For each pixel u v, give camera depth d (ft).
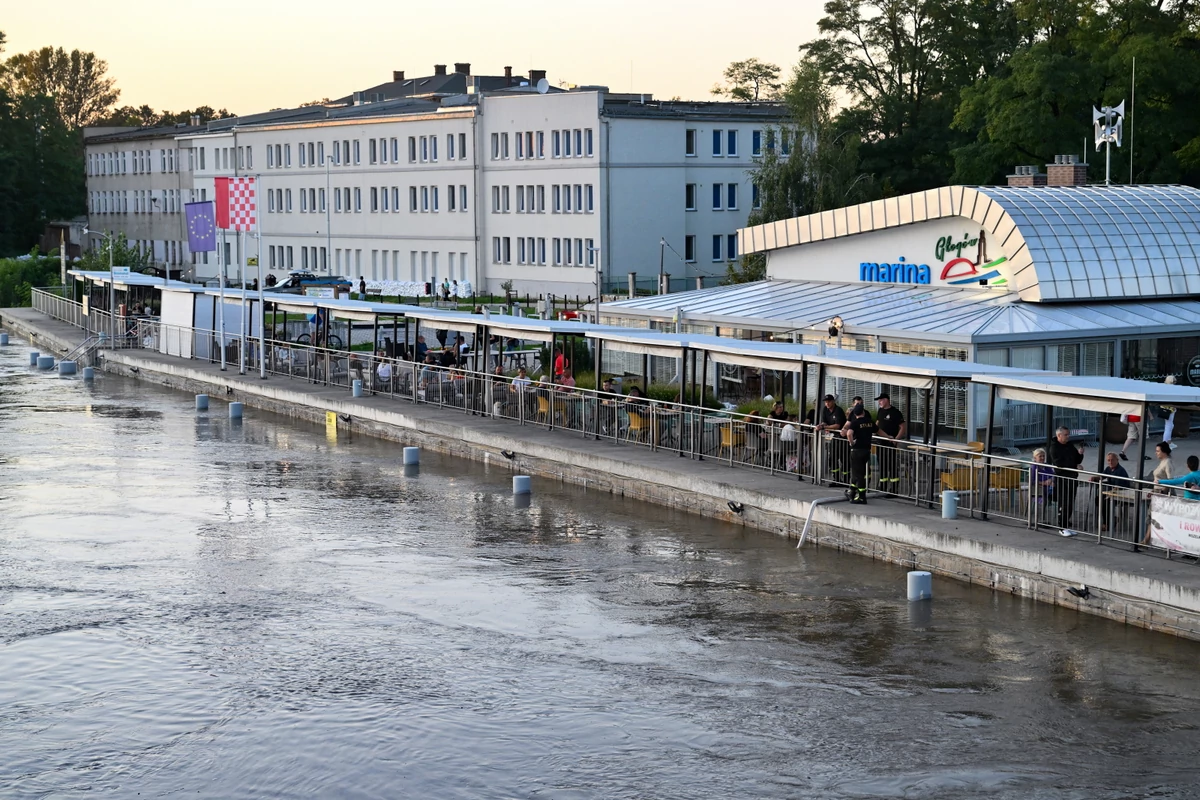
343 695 92.38
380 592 114.83
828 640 99.55
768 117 386.93
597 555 124.06
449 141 407.03
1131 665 91.81
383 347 257.75
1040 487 111.34
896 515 118.42
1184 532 99.66
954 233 185.78
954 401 160.25
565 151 369.71
